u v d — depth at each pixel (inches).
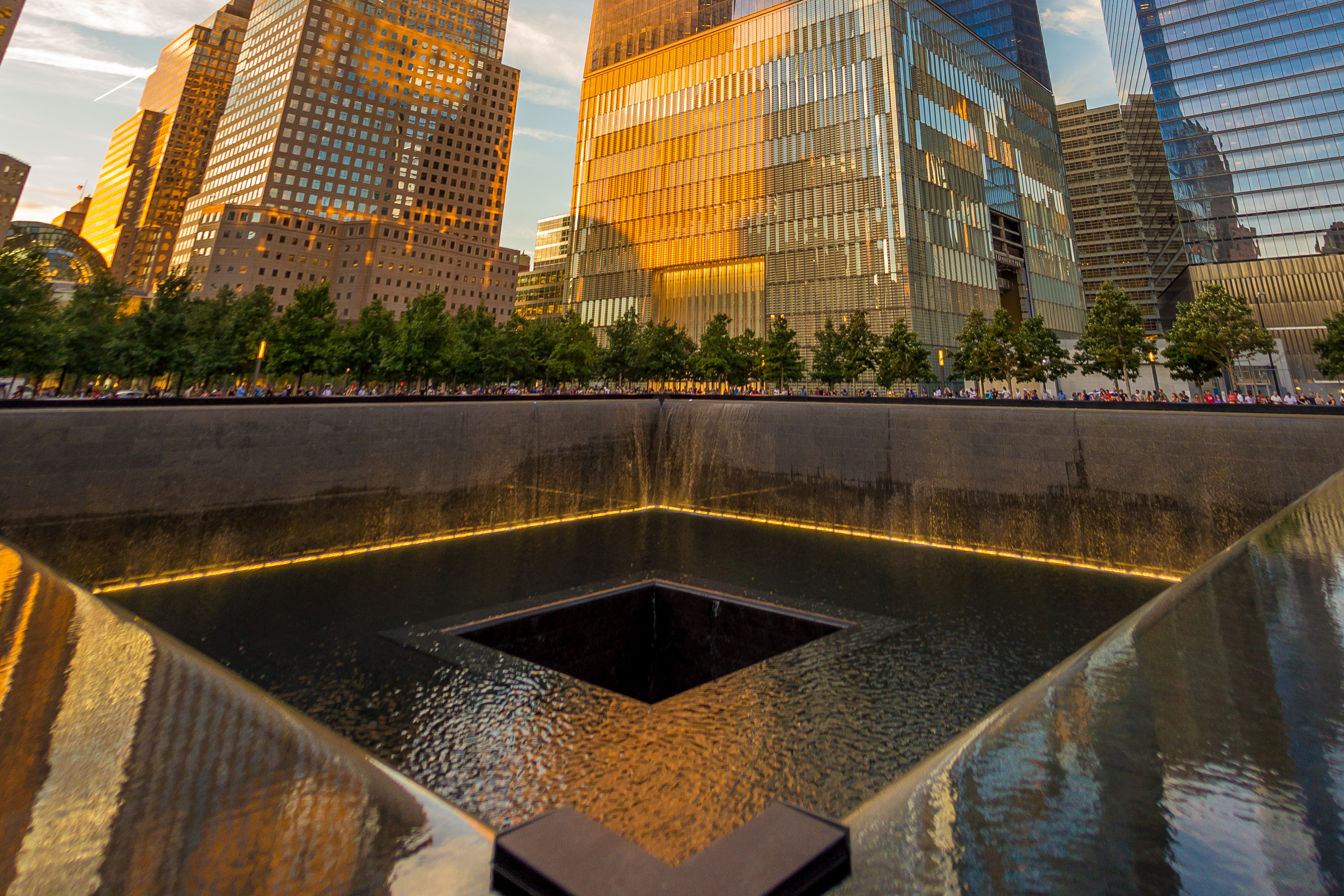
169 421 732.0
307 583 732.0
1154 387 1732.3
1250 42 2282.2
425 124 4207.7
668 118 2824.8
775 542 1005.2
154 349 1232.2
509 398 1196.5
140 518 703.7
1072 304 3034.0
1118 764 74.4
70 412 662.5
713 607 619.8
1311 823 57.3
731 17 2694.4
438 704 376.8
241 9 5767.7
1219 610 119.3
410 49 4165.8
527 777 284.7
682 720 342.6
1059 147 3218.5
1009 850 60.9
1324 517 189.8
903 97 2245.3
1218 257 2308.1
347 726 351.3
